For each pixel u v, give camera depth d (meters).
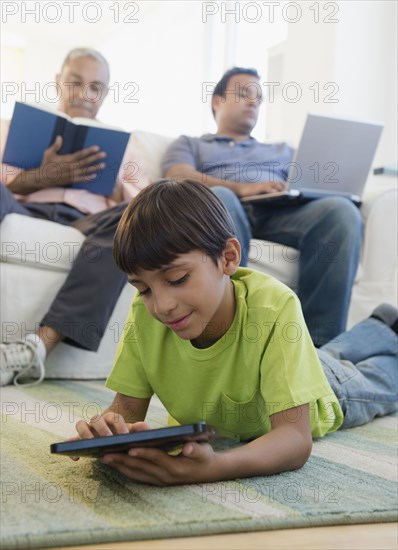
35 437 1.01
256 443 0.84
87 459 0.89
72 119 2.23
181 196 0.81
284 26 3.31
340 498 0.76
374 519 0.71
